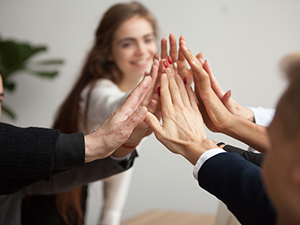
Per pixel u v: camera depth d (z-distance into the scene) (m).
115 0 2.56
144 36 1.49
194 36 2.43
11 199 1.02
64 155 0.67
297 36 2.32
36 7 2.69
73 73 2.60
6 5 2.74
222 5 2.40
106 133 0.70
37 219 1.15
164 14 2.47
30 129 0.69
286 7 2.33
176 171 2.39
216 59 2.40
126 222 1.92
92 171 0.93
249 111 0.91
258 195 0.49
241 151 0.78
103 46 1.52
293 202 0.35
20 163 0.65
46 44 2.66
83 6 2.62
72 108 1.43
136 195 2.43
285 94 0.36
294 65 0.37
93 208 2.36
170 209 2.39
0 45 2.33
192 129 0.68
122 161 0.91
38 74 2.43
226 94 0.88
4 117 2.64
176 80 0.75
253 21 2.37
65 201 1.18
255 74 2.36
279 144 0.36
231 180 0.54
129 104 0.73
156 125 0.70
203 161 0.61
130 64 1.50
